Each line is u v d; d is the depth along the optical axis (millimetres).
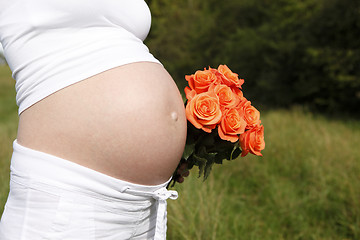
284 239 2982
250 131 1318
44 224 976
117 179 1061
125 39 1143
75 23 1061
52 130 1003
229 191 3805
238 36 13141
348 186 3455
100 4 1090
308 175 4035
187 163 1407
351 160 4023
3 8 1054
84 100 1015
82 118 1009
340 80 8625
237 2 14531
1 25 1059
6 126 6152
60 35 1052
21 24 1023
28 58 1029
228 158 1419
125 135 1049
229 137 1265
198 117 1219
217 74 1396
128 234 1163
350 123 7602
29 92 1024
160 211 1159
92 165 1030
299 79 10312
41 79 1013
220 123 1276
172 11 19922
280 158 4500
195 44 16891
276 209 3412
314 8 10938
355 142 5066
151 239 1280
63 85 1007
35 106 1021
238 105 1353
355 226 2949
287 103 10820
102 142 1025
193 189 2867
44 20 1020
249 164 4293
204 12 18109
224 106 1282
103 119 1022
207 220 2580
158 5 22328
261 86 11305
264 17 13758
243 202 3443
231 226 2947
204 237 2500
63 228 983
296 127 6062
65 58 1024
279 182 3922
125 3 1178
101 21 1109
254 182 3992
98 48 1069
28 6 1024
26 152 1007
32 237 977
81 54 1041
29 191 987
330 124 6977
